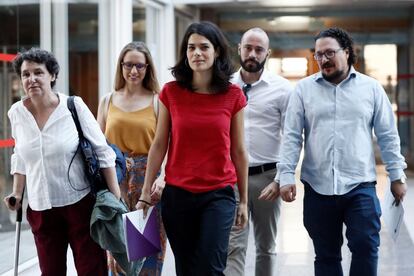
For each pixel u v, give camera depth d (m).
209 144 7.65
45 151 7.72
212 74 7.70
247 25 26.97
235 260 9.41
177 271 7.95
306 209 8.60
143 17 21.22
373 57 27.70
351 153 8.30
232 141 7.92
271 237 9.77
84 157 7.91
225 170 7.71
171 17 23.17
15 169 8.18
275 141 9.61
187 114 7.66
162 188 8.37
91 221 7.83
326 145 8.35
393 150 8.45
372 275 8.09
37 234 8.02
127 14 18.55
